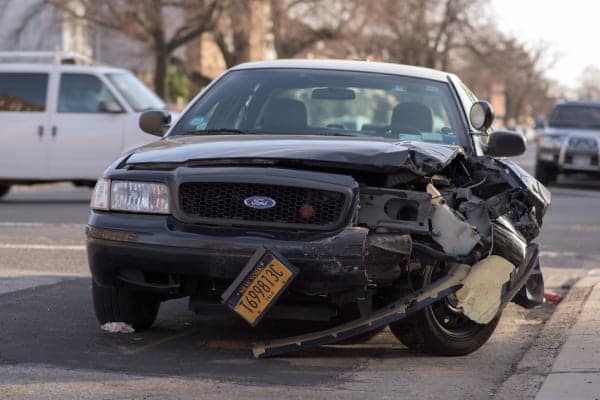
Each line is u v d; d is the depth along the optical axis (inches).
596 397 248.2
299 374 276.8
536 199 327.3
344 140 306.5
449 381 274.7
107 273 292.2
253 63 379.9
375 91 355.9
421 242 287.9
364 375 278.4
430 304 289.6
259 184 276.7
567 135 1143.0
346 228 272.5
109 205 292.5
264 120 346.3
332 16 2034.9
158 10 1759.4
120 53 2000.5
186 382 263.7
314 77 363.6
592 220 735.1
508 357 308.3
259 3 1865.2
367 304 284.8
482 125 339.9
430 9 2610.7
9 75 808.3
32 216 687.7
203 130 345.1
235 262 273.9
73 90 807.7
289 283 270.4
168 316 352.5
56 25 1770.4
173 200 283.0
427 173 281.9
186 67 2206.0
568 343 307.9
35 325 331.6
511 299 323.9
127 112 802.8
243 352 300.7
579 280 439.2
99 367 277.7
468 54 3021.7
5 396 245.3
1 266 463.5
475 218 301.0
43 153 802.8
